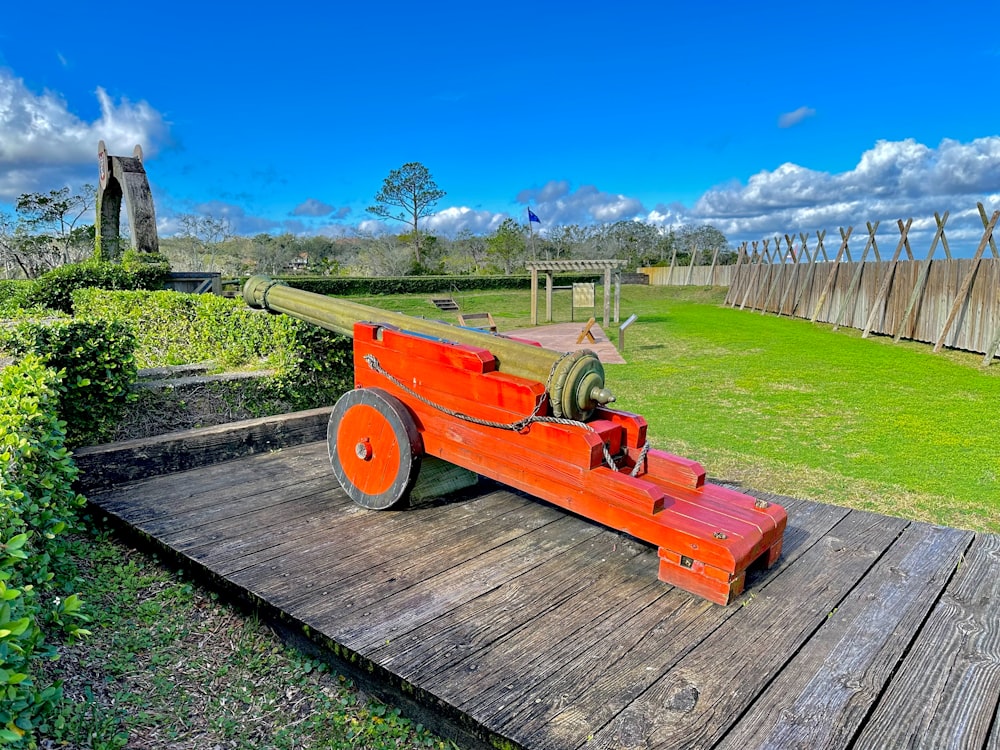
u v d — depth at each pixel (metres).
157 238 12.84
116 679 2.26
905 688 1.93
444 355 3.06
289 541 2.96
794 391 7.81
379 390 3.33
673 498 2.69
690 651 2.10
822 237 16.73
